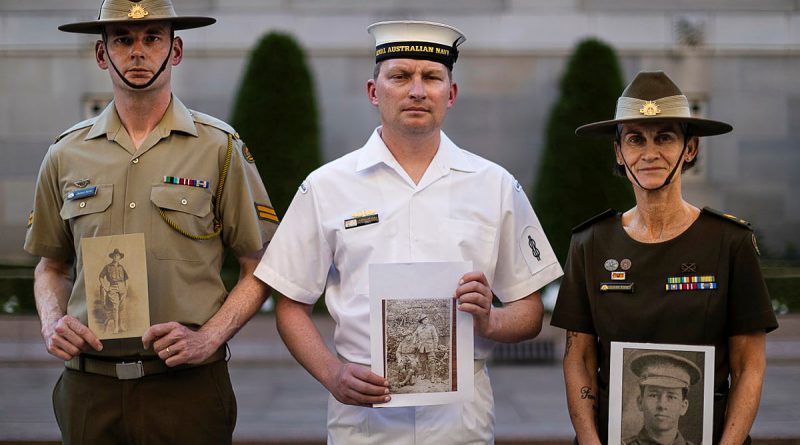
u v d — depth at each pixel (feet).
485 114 46.55
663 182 10.07
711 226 10.14
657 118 9.95
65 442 11.57
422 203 11.09
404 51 10.73
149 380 11.26
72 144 11.61
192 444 11.39
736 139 47.42
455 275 10.46
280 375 30.32
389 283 10.42
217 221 11.78
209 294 11.50
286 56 40.32
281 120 39.93
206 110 46.32
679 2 47.52
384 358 10.42
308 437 21.65
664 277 10.11
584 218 39.60
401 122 10.82
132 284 10.77
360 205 11.14
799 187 47.52
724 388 10.07
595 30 46.70
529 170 46.50
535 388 28.27
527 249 11.49
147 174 11.34
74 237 11.48
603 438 10.27
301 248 11.34
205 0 46.44
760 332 9.98
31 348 32.73
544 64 46.62
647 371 9.84
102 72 46.78
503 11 46.73
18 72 46.70
